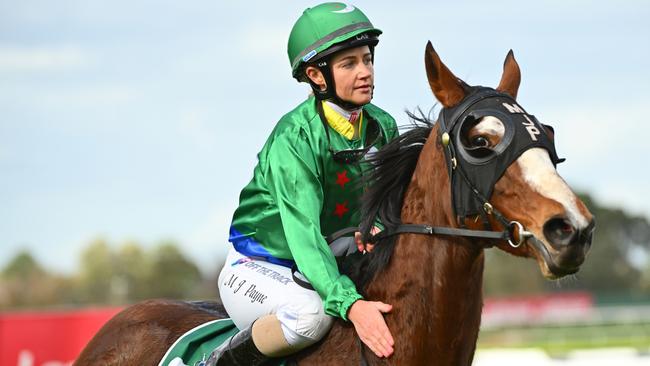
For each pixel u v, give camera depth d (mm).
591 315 40469
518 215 5207
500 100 5555
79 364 7367
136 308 7543
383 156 6086
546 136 5312
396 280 5871
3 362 15078
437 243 5742
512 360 21172
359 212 6430
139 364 7043
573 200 5031
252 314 6301
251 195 6418
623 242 75000
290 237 5938
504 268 62062
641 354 21797
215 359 6301
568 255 4977
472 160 5387
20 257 69438
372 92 6340
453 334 5719
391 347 5699
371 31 6285
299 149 6109
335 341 5938
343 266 6320
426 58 5793
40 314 15531
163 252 70438
